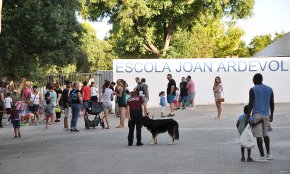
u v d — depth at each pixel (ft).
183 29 160.56
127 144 50.03
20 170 36.86
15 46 93.71
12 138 59.41
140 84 78.48
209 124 67.10
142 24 152.56
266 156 37.65
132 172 34.27
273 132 56.08
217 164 36.52
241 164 36.27
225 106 102.12
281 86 107.96
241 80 108.27
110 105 66.03
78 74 110.52
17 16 88.43
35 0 88.99
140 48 155.53
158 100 107.76
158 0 138.31
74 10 102.01
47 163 39.73
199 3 148.87
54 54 103.45
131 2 133.90
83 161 39.96
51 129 68.13
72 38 102.99
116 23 144.36
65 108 67.10
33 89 76.13
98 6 146.82
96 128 66.80
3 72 102.53
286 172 32.78
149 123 49.06
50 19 90.22
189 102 100.83
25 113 75.25
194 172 33.55
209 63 108.27
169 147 46.57
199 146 46.62
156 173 33.55
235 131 58.18
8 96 75.51
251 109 36.83
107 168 36.27
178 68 108.06
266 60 107.86
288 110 87.76
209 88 108.37
